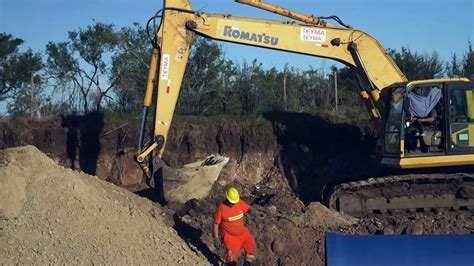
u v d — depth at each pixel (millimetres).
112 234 12180
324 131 20328
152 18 15406
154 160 15008
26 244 11375
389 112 15922
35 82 24297
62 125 20328
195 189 15047
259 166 20094
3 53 24750
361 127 20375
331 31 16406
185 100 22594
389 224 14203
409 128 15523
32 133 19969
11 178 12016
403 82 15906
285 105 22719
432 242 10734
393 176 15625
